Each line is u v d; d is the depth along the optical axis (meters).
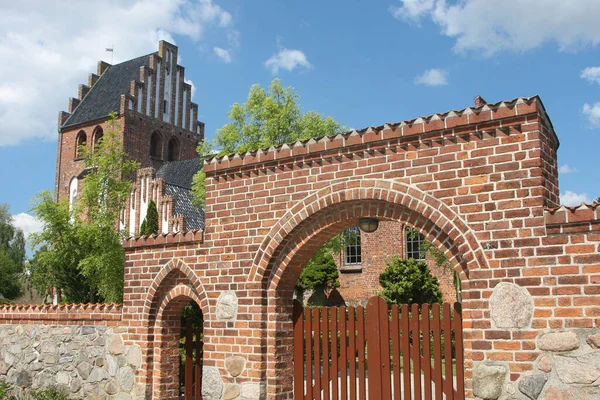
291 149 8.45
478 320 6.70
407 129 7.44
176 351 10.30
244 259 8.85
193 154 43.69
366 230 8.17
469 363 6.79
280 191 8.56
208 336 9.13
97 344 10.84
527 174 6.59
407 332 7.77
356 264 28.89
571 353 6.14
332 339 8.45
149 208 28.81
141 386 10.02
